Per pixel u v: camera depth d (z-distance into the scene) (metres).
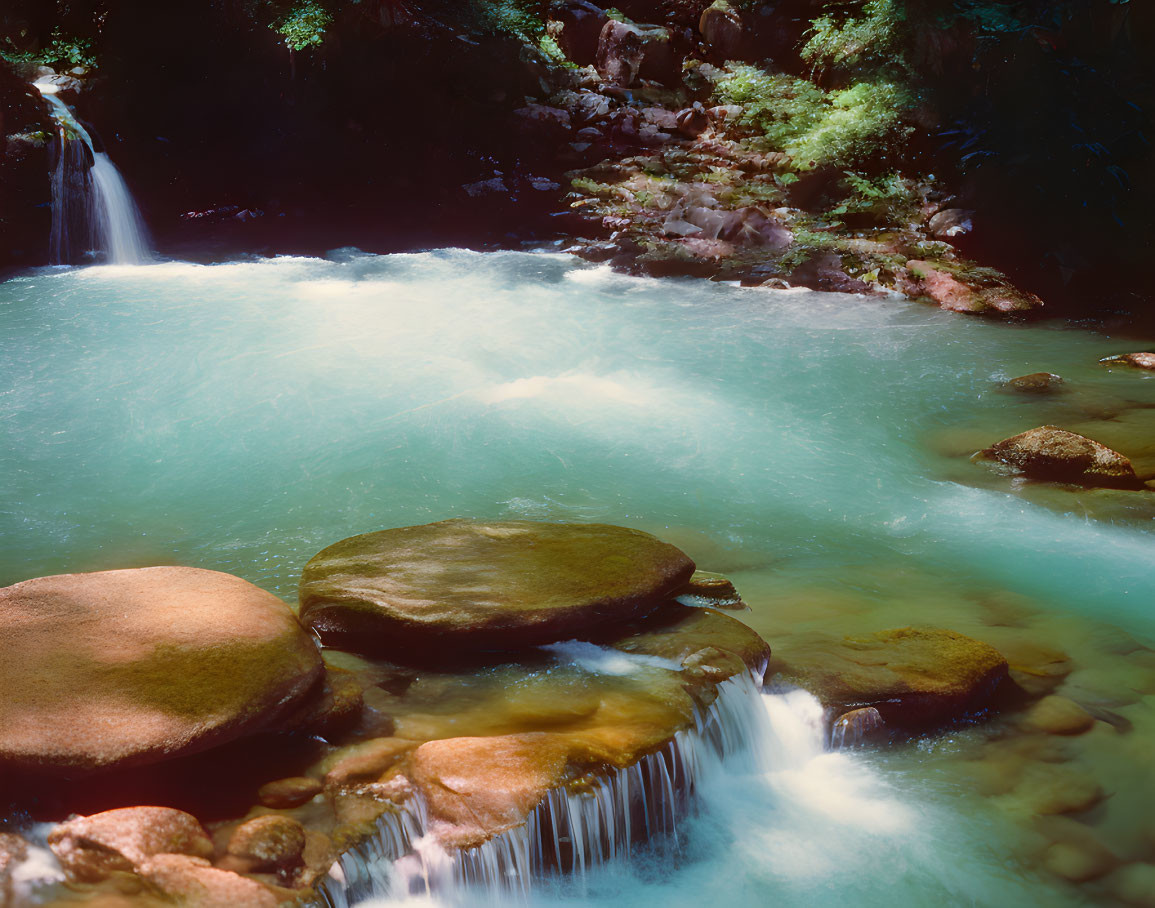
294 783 3.96
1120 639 5.84
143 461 8.32
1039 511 7.71
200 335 11.61
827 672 5.17
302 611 5.24
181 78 18.81
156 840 3.51
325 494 7.78
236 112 19.30
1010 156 16.08
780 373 10.89
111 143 17.62
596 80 21.81
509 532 6.11
